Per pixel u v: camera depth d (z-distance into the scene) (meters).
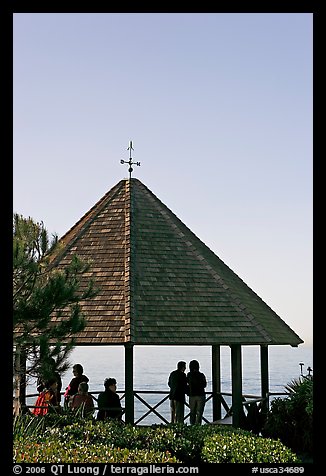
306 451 17.23
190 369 19.72
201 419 19.53
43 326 15.13
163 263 20.91
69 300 16.06
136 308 19.17
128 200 22.72
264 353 20.72
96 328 18.64
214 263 22.56
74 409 17.00
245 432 15.19
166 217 22.67
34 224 15.49
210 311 19.77
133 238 21.39
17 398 15.84
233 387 19.12
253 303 22.34
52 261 21.03
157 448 13.66
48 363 15.23
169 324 18.98
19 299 15.05
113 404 17.84
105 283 20.08
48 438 13.29
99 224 22.20
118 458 11.33
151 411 18.64
